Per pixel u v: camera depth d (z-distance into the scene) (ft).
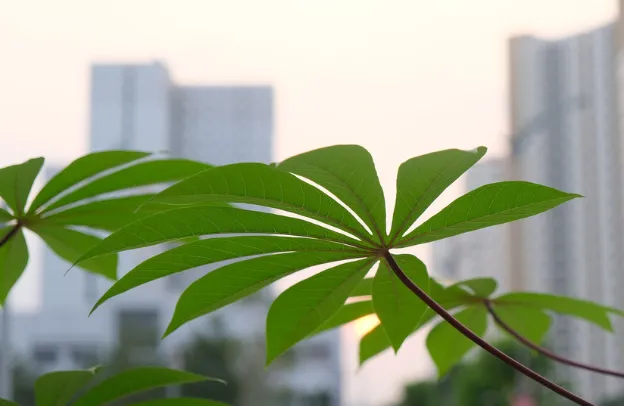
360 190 2.01
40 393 2.55
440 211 2.05
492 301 3.33
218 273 2.23
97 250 1.99
